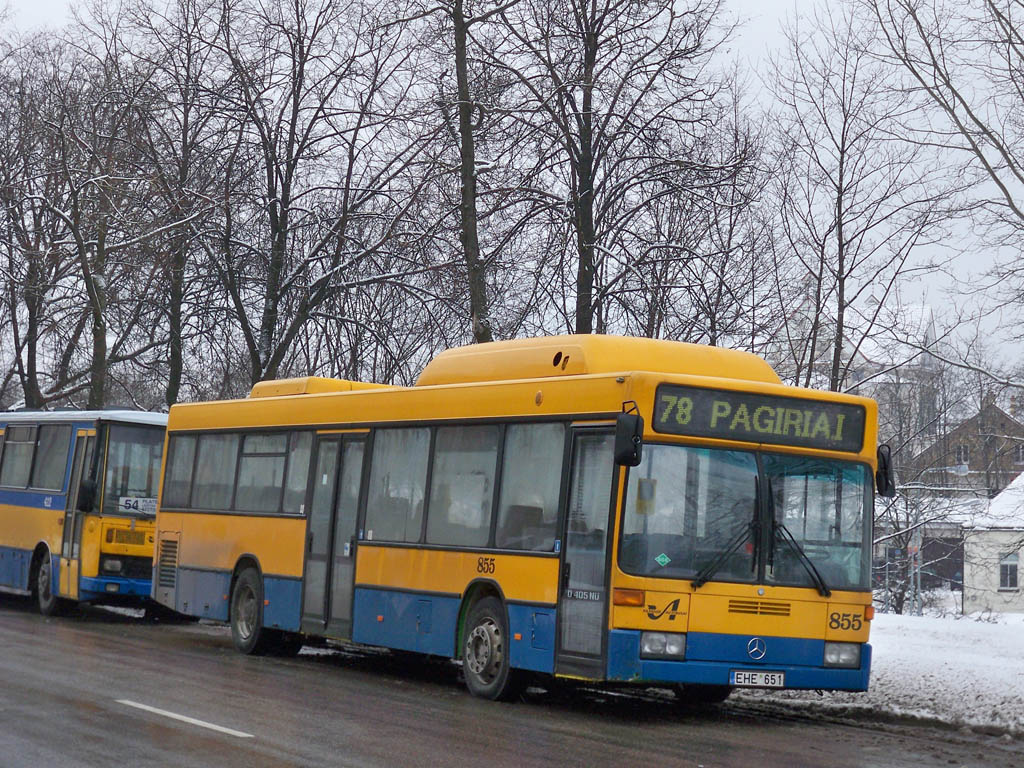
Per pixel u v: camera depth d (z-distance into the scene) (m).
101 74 32.84
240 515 19.33
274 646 18.83
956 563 58.03
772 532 12.97
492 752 10.30
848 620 13.16
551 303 25.86
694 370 14.20
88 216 31.19
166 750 9.86
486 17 23.42
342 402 17.53
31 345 38.06
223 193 31.05
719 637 12.58
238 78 31.33
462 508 14.93
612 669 12.32
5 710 11.71
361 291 30.53
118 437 23.98
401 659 19.22
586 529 12.97
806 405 13.41
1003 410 26.66
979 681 14.52
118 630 22.38
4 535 26.62
